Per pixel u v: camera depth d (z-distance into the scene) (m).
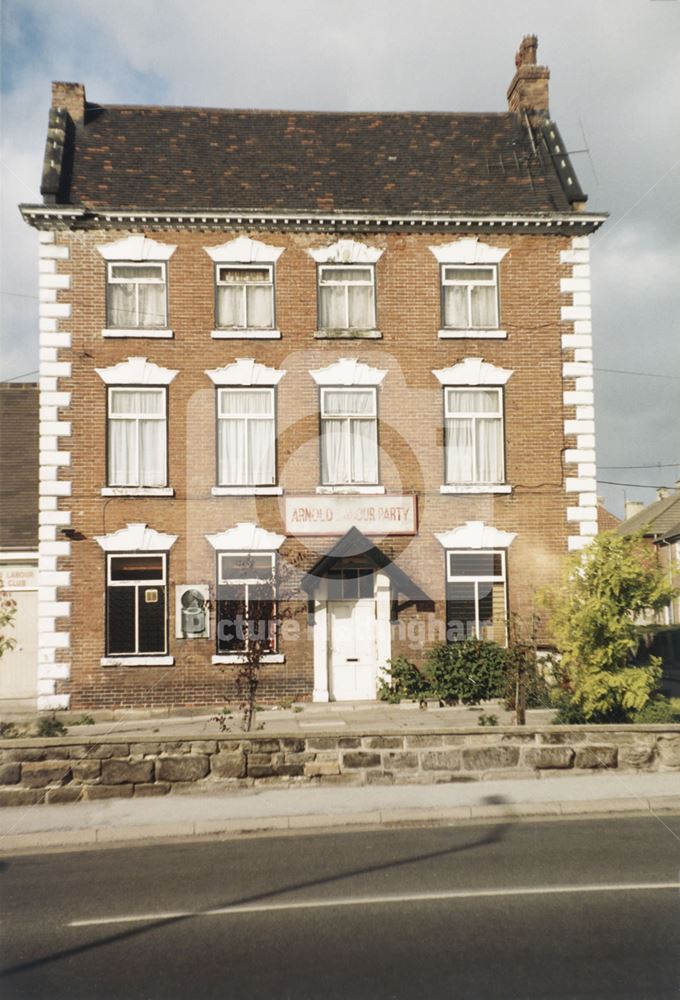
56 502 19.19
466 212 20.00
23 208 19.25
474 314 20.39
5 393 23.19
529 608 19.64
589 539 19.86
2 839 10.21
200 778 12.08
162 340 19.70
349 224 20.08
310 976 6.34
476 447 20.09
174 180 20.81
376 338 20.02
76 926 7.54
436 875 8.67
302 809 11.14
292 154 21.88
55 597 19.05
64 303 19.53
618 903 7.73
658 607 14.52
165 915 7.75
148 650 19.22
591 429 20.11
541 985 6.07
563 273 20.39
